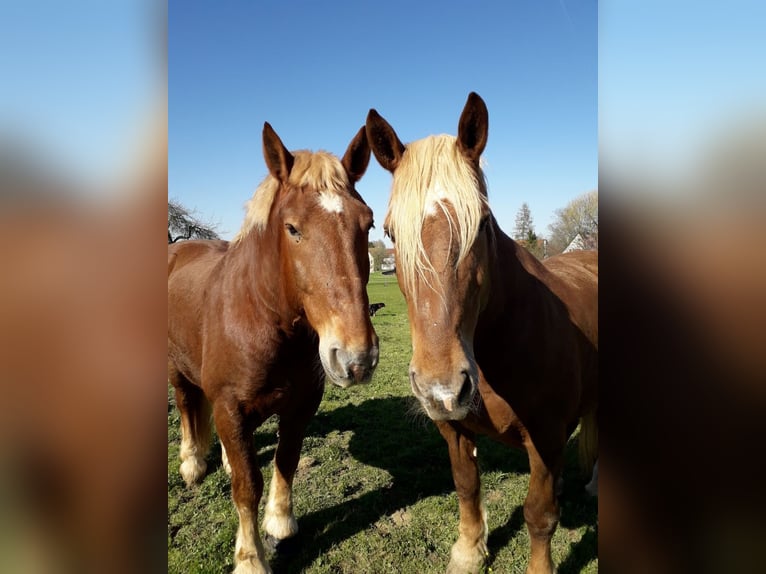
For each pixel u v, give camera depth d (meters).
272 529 3.18
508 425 2.38
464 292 1.82
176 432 4.97
